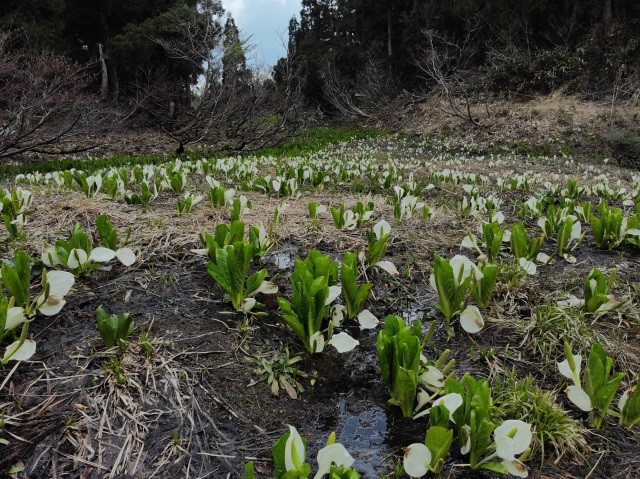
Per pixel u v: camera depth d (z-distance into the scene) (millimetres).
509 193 7477
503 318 2939
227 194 4668
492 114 19406
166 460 1823
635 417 2070
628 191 8008
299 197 5859
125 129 20672
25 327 2076
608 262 3936
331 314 2846
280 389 2281
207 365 2332
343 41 34125
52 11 24188
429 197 7016
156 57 26703
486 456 1857
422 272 3615
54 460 1771
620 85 17812
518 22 22484
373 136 21391
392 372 2164
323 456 1528
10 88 13219
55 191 5199
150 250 3408
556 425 2031
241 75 20812
